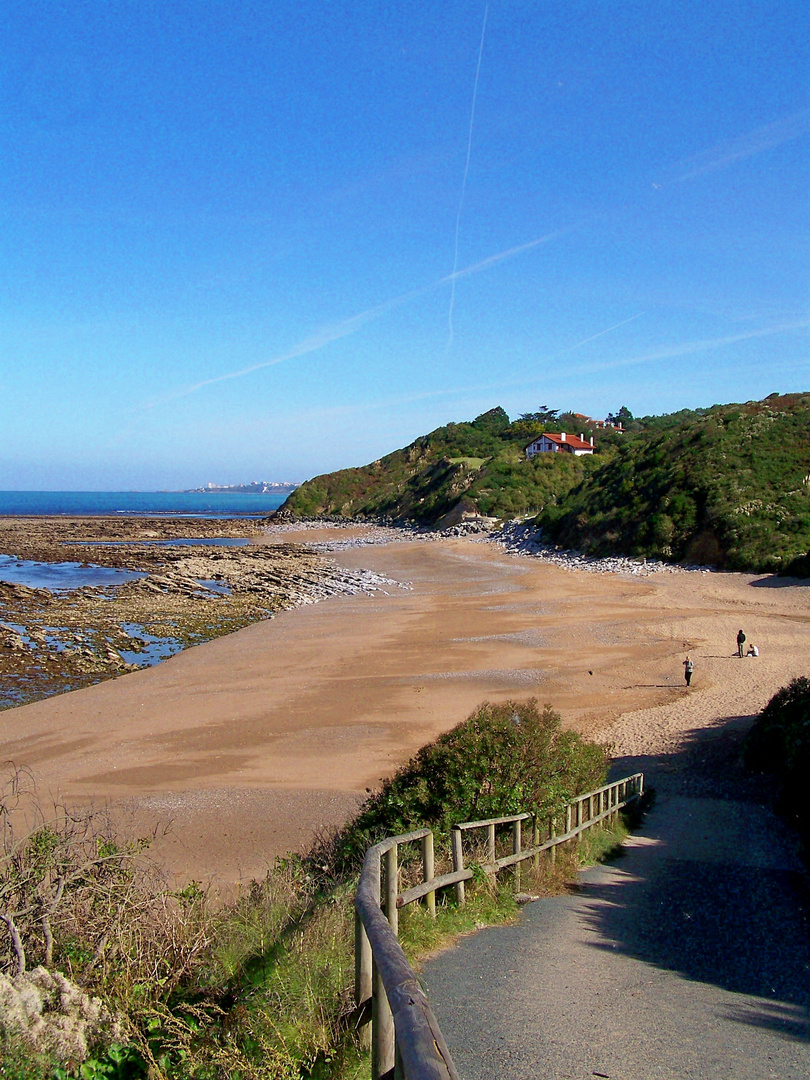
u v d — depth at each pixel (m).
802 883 10.09
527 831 9.72
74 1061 3.94
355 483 144.12
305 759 19.91
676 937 7.69
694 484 61.66
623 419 170.12
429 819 9.25
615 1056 4.58
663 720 23.28
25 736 22.30
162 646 35.31
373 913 3.82
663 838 13.48
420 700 25.80
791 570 47.84
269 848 13.74
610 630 36.88
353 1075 3.98
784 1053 4.84
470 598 47.75
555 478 104.81
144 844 6.59
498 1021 5.00
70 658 32.06
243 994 4.86
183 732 22.47
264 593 50.78
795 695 18.50
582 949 6.90
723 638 34.38
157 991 4.84
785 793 14.93
